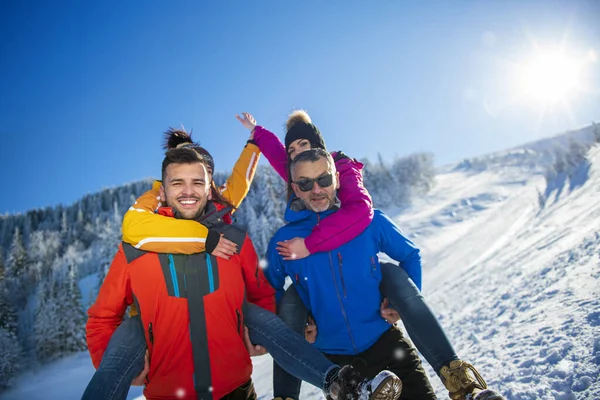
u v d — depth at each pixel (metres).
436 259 33.19
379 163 73.62
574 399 2.97
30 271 48.28
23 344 35.09
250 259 2.79
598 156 40.03
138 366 2.37
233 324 2.59
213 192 3.18
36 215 107.31
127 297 2.61
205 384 2.46
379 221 2.99
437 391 4.48
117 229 37.56
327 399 2.41
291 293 2.96
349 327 2.86
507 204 53.19
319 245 2.79
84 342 33.78
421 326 2.51
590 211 14.25
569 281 5.75
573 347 3.68
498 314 6.48
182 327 2.47
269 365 10.90
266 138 4.17
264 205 38.22
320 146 3.79
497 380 3.84
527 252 11.91
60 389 28.66
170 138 3.79
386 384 2.04
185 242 2.47
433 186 77.12
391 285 2.79
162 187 2.86
